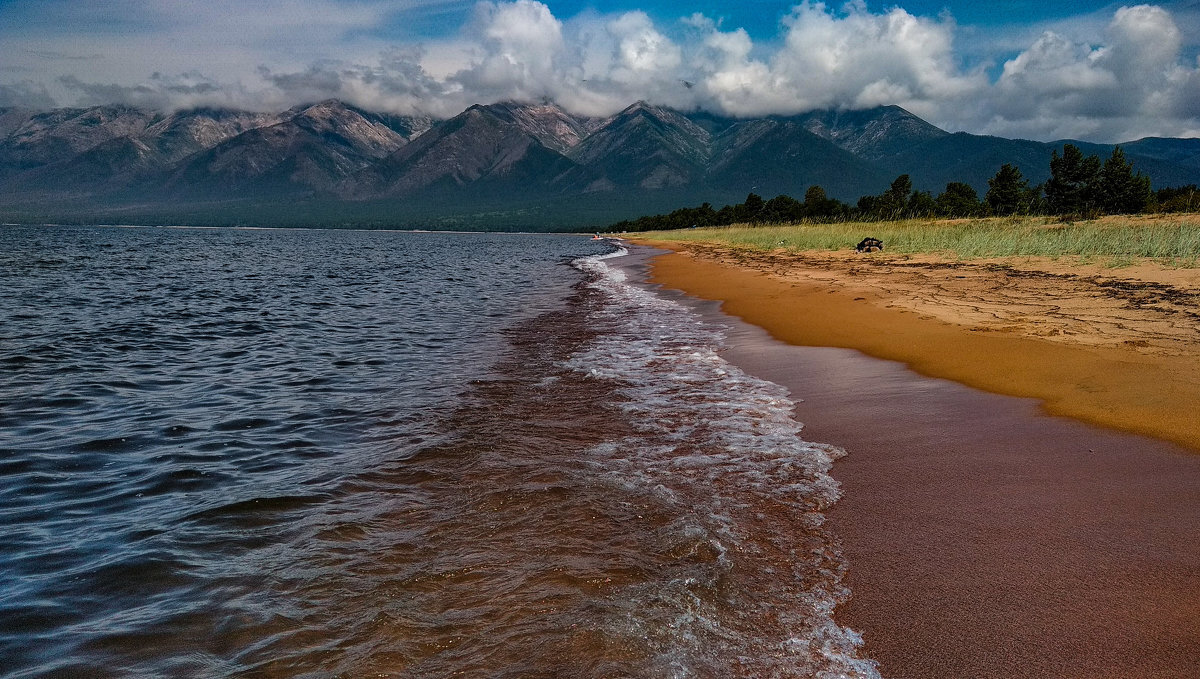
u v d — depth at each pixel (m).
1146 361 7.04
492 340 11.72
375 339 12.23
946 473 4.74
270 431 6.47
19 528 4.32
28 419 7.05
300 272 33.06
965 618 3.04
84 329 13.74
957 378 7.37
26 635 3.11
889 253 26.09
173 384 8.76
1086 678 2.61
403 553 3.77
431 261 44.94
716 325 12.48
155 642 3.04
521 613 3.12
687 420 6.29
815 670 2.71
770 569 3.52
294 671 2.78
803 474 4.85
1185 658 2.68
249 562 3.76
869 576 3.44
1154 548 3.53
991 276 16.09
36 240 80.50
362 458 5.51
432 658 2.82
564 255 53.22
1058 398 6.28
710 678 2.65
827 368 8.37
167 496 4.86
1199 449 4.77
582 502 4.35
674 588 3.31
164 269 34.69
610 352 10.04
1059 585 3.25
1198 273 13.48
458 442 5.75
